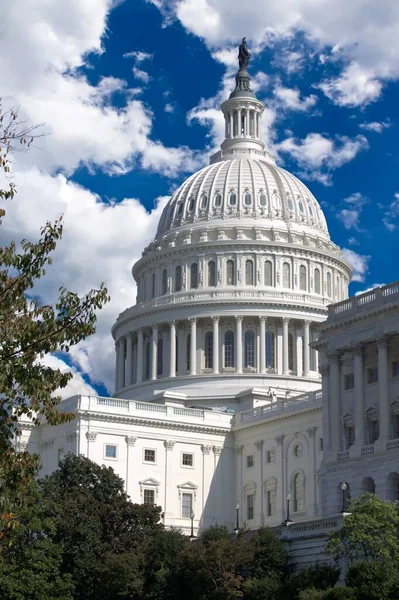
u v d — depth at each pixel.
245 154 193.75
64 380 53.16
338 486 106.62
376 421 106.81
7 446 52.41
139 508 105.31
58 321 52.66
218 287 173.12
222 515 145.75
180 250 176.75
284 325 169.50
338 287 182.12
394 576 75.56
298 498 136.88
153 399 160.75
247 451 147.25
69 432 139.88
